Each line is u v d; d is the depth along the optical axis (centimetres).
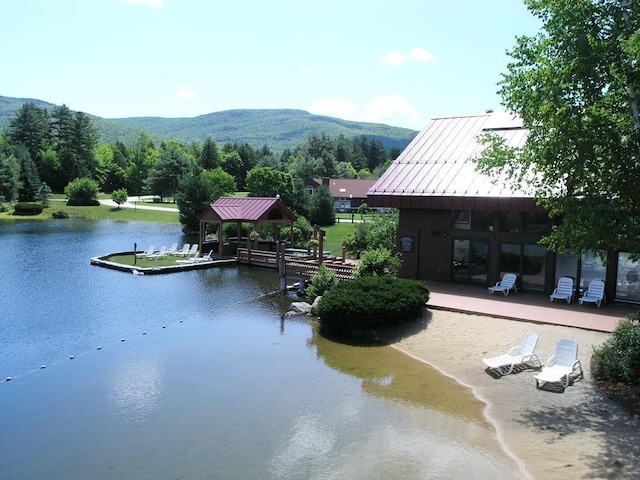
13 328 1978
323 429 1168
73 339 1852
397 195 2408
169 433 1154
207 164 10312
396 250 2603
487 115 2798
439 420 1205
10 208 7919
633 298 2005
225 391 1388
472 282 2392
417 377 1478
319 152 15412
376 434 1141
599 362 1347
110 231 5919
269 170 6944
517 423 1166
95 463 1031
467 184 2316
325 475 978
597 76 1134
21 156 9125
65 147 11100
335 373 1520
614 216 1131
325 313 1888
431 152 2634
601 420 1136
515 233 2252
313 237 3155
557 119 1150
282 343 1814
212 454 1062
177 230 6094
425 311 1984
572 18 1145
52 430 1172
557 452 1023
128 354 1695
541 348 1589
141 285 2798
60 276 3028
